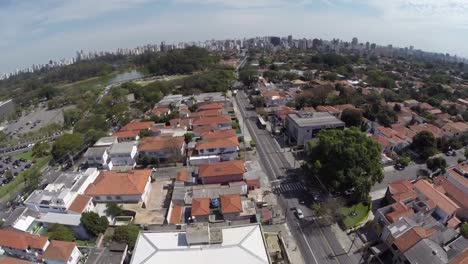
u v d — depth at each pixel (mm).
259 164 87000
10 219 63969
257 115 126750
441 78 185750
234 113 128000
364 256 54312
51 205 64312
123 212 66812
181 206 67625
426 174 78812
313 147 78312
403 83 173750
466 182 68062
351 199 68250
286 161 88250
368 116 111750
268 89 155625
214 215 64438
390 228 53844
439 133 95750
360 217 63219
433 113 114875
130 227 58000
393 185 67250
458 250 50781
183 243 49281
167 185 78812
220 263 45031
